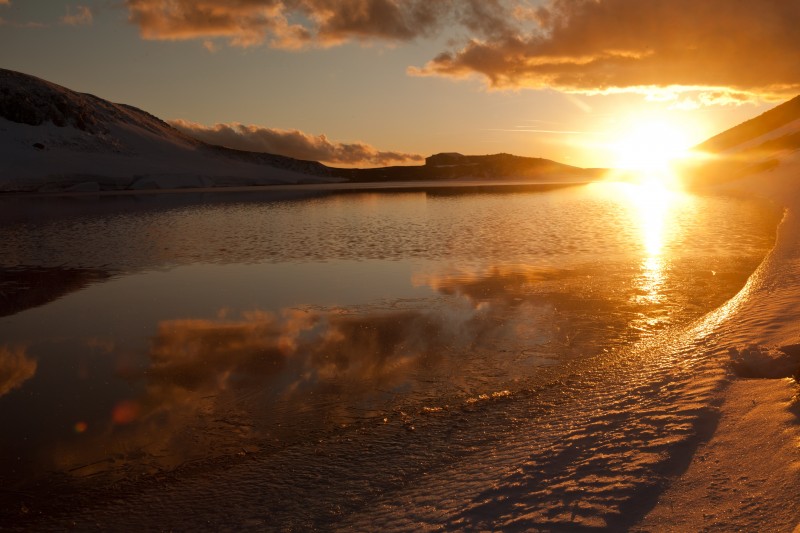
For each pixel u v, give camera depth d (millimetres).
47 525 4926
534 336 9383
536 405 6750
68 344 9680
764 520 3893
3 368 8617
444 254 17531
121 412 7031
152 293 13266
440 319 10484
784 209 26906
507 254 17172
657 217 26719
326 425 6555
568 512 4312
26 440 6375
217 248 20078
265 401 7246
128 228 27266
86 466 5840
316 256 17891
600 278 13359
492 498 4672
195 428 6582
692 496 4312
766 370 6719
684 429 5402
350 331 9945
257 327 10375
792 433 4914
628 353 8367
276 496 5184
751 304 10023
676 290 11953
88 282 14609
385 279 14094
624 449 5195
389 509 4789
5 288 14016
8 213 38438
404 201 46906
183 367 8484
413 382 7691
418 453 5812
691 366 7215
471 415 6617
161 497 5266
